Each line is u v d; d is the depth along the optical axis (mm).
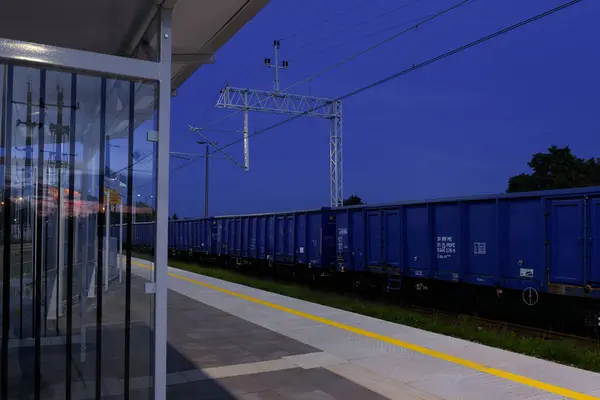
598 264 8875
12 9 3639
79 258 4105
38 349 3779
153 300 3225
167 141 3287
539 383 5547
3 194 3266
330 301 12617
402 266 13125
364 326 8609
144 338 4094
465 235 11484
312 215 17609
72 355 3945
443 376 5801
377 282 14617
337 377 5734
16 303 3854
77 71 3139
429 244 12312
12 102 3203
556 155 43969
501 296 10945
